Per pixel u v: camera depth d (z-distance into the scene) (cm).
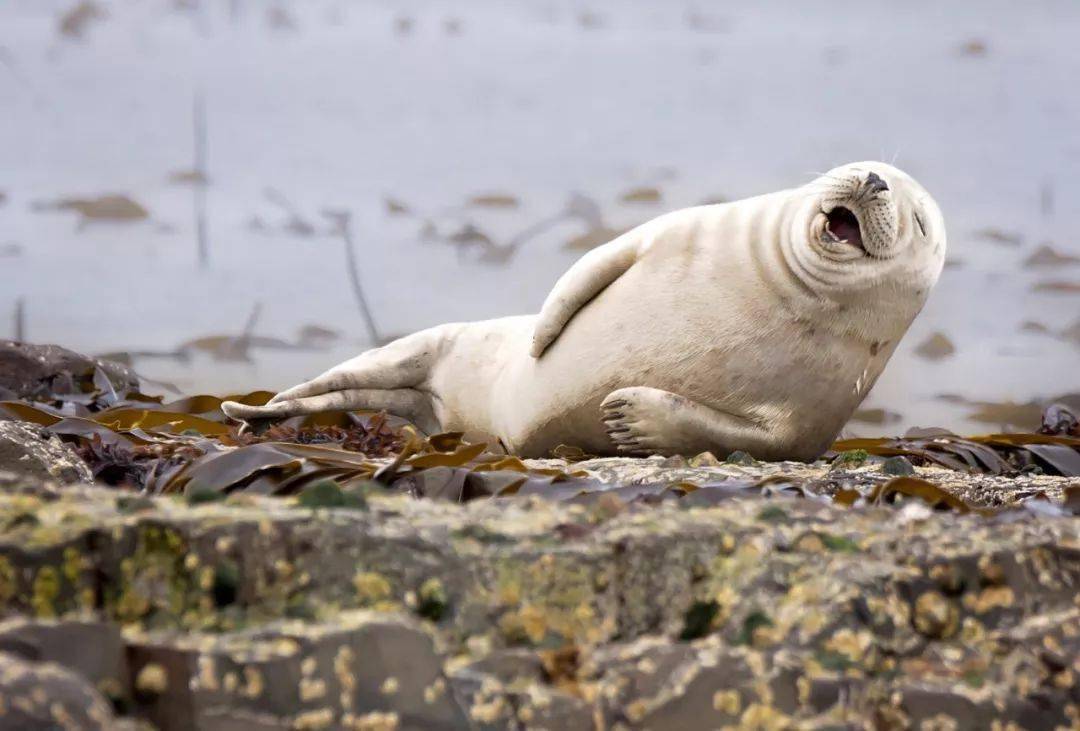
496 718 1172
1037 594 1389
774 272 2941
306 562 1190
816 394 2992
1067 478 2827
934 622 1325
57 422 2902
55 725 952
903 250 2938
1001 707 1281
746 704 1220
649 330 2998
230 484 2152
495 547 1271
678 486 2088
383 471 2106
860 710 1246
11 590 1131
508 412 3212
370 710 1105
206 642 1095
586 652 1232
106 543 1170
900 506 1686
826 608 1291
